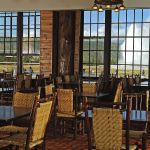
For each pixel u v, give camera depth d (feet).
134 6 28.84
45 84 28.58
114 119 12.85
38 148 15.65
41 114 13.48
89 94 25.44
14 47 43.75
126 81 30.30
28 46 42.98
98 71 41.04
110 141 13.07
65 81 32.73
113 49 40.91
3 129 16.40
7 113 14.82
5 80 32.73
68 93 22.24
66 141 21.56
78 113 22.45
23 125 17.38
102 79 32.63
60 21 38.06
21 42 43.01
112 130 12.96
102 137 13.16
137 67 40.27
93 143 13.71
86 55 41.39
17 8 31.83
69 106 22.34
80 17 40.60
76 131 22.68
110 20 40.06
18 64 43.11
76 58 40.78
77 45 40.78
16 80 29.78
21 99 18.37
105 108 12.92
